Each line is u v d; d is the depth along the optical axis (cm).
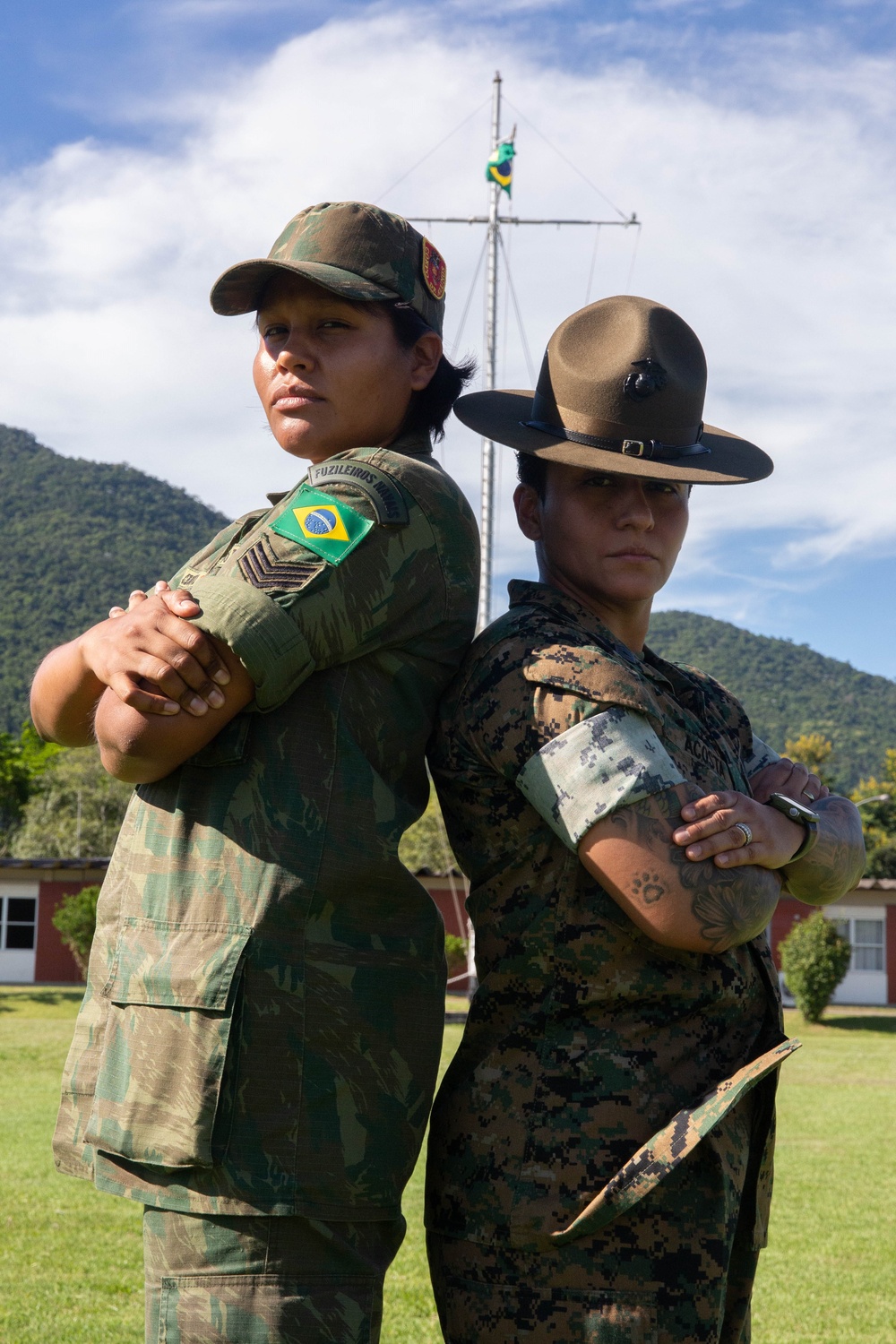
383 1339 432
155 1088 163
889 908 2759
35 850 4809
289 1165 160
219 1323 158
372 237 195
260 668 161
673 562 206
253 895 164
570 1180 167
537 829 177
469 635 194
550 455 195
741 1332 182
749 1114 183
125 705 165
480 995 183
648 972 173
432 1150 185
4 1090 1202
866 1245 598
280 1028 162
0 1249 549
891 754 4812
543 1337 165
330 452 200
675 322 205
